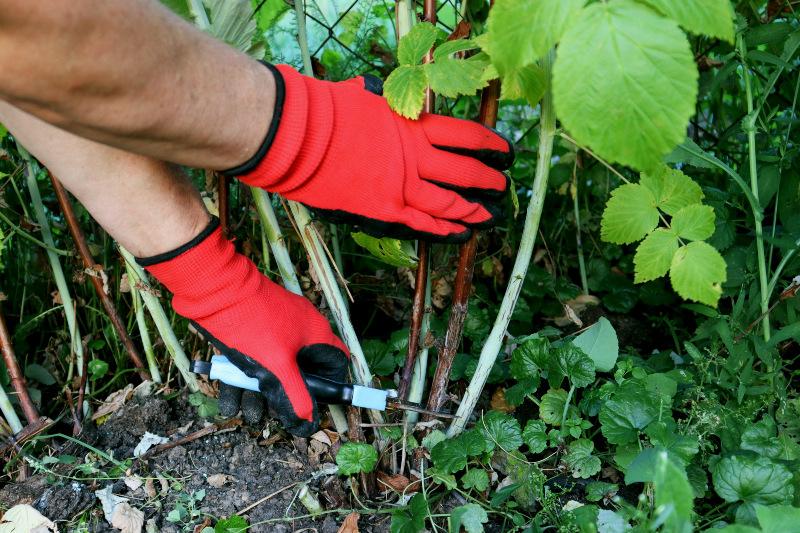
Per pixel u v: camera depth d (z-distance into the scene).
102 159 1.00
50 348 1.63
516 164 2.07
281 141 0.96
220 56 0.87
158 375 1.58
